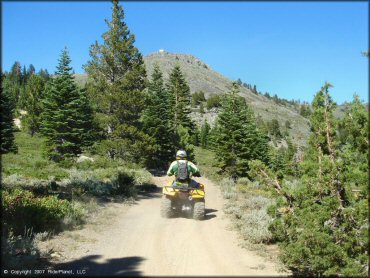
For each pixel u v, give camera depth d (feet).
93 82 104.88
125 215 43.01
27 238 29.09
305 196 26.96
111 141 102.17
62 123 117.91
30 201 39.42
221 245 29.78
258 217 37.52
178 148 154.92
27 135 219.61
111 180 68.80
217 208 48.62
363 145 24.14
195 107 540.52
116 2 104.27
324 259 22.65
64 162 98.84
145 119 140.26
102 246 29.86
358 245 23.18
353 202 24.76
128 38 104.88
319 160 27.63
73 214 38.01
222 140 124.98
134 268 23.61
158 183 88.33
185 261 25.08
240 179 96.99
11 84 384.27
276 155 183.32
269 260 27.07
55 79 125.90
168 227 35.55
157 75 194.18
